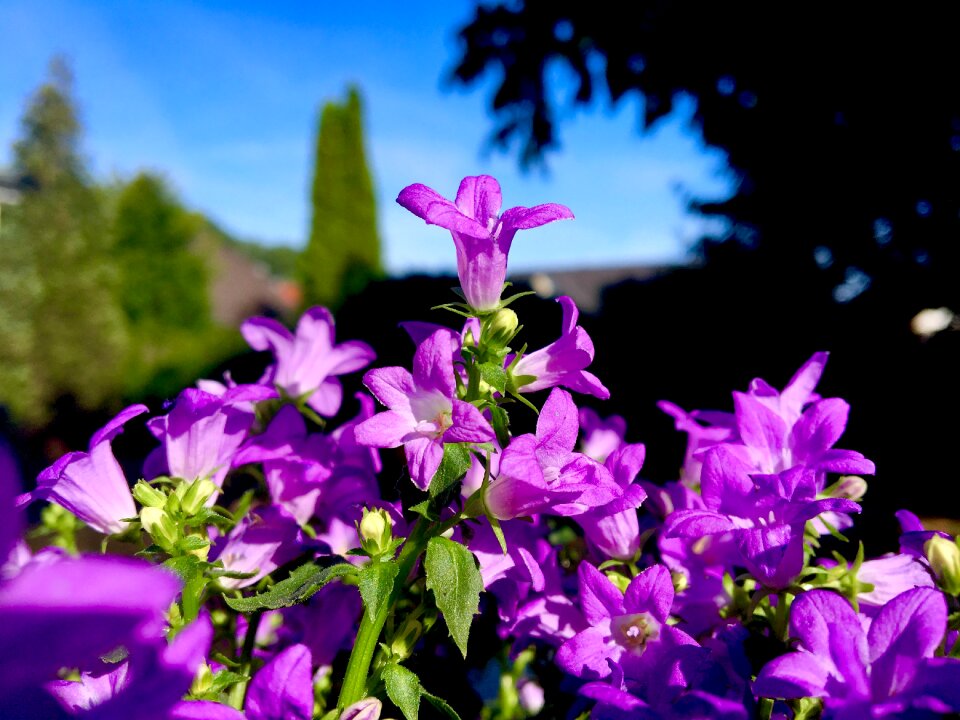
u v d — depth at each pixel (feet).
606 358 2.49
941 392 2.32
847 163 2.56
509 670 0.61
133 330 9.12
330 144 10.75
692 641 0.35
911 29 2.27
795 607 0.30
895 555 0.43
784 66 2.50
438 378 0.36
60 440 5.96
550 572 0.46
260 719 0.30
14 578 0.17
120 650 0.30
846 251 2.72
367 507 0.44
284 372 0.57
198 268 9.91
